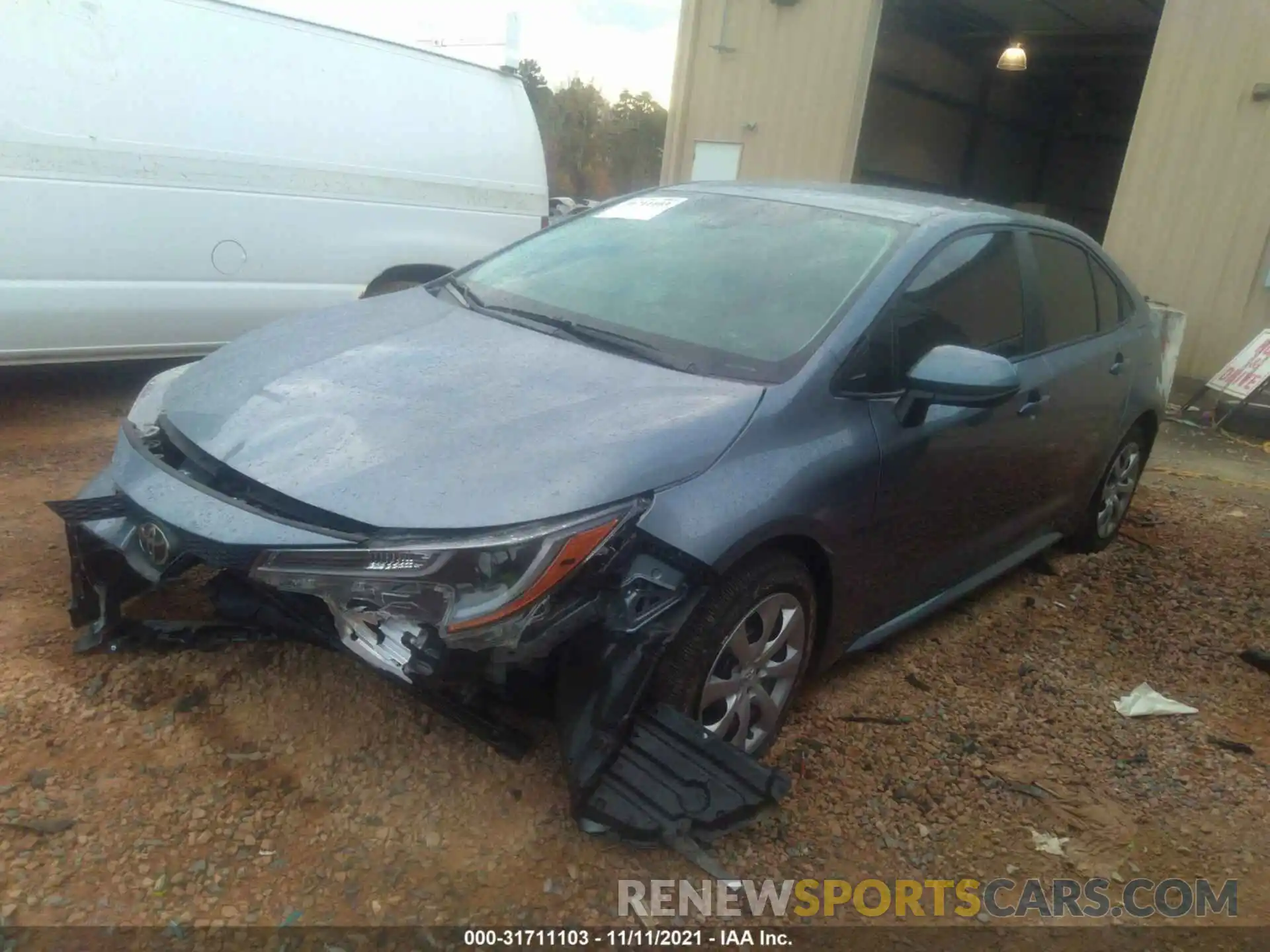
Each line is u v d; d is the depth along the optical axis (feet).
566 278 12.16
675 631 8.52
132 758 9.06
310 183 20.58
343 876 8.09
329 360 10.31
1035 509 14.26
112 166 17.78
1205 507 21.18
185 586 11.62
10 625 10.91
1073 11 45.16
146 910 7.58
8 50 16.55
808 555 9.96
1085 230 64.44
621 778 8.34
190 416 9.66
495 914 7.92
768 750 10.23
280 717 9.77
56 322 17.79
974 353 10.31
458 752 9.52
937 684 12.38
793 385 9.75
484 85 24.12
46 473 15.85
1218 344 31.24
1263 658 13.80
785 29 39.52
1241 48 29.96
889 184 52.85
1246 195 30.25
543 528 7.90
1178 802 10.57
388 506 8.06
